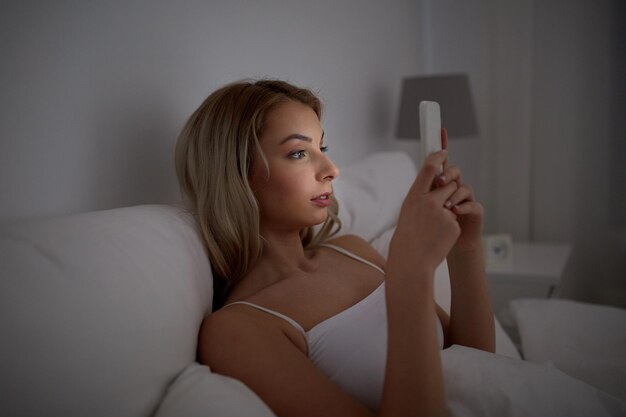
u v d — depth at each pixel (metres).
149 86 0.93
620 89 2.24
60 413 0.49
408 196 0.64
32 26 0.72
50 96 0.75
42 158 0.74
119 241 0.62
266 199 0.82
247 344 0.65
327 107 1.61
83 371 0.50
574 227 2.39
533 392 0.62
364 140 1.94
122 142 0.87
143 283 0.60
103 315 0.53
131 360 0.55
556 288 1.73
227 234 0.81
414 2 2.44
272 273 0.85
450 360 0.70
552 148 2.38
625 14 2.19
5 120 0.69
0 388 0.46
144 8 0.91
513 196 2.44
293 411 0.59
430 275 0.60
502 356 0.72
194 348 0.67
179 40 1.00
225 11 1.13
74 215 0.63
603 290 2.39
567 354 0.93
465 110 1.99
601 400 0.64
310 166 0.82
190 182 0.85
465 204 0.72
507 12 2.34
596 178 2.33
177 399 0.54
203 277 0.76
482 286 0.82
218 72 1.12
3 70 0.68
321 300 0.81
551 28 2.30
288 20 1.38
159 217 0.74
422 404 0.56
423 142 0.68
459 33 2.51
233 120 0.81
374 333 0.76
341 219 1.21
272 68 1.31
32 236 0.55
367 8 1.91
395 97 2.26
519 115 2.38
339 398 0.61
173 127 0.99
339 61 1.69
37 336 0.48
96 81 0.82
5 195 0.69
